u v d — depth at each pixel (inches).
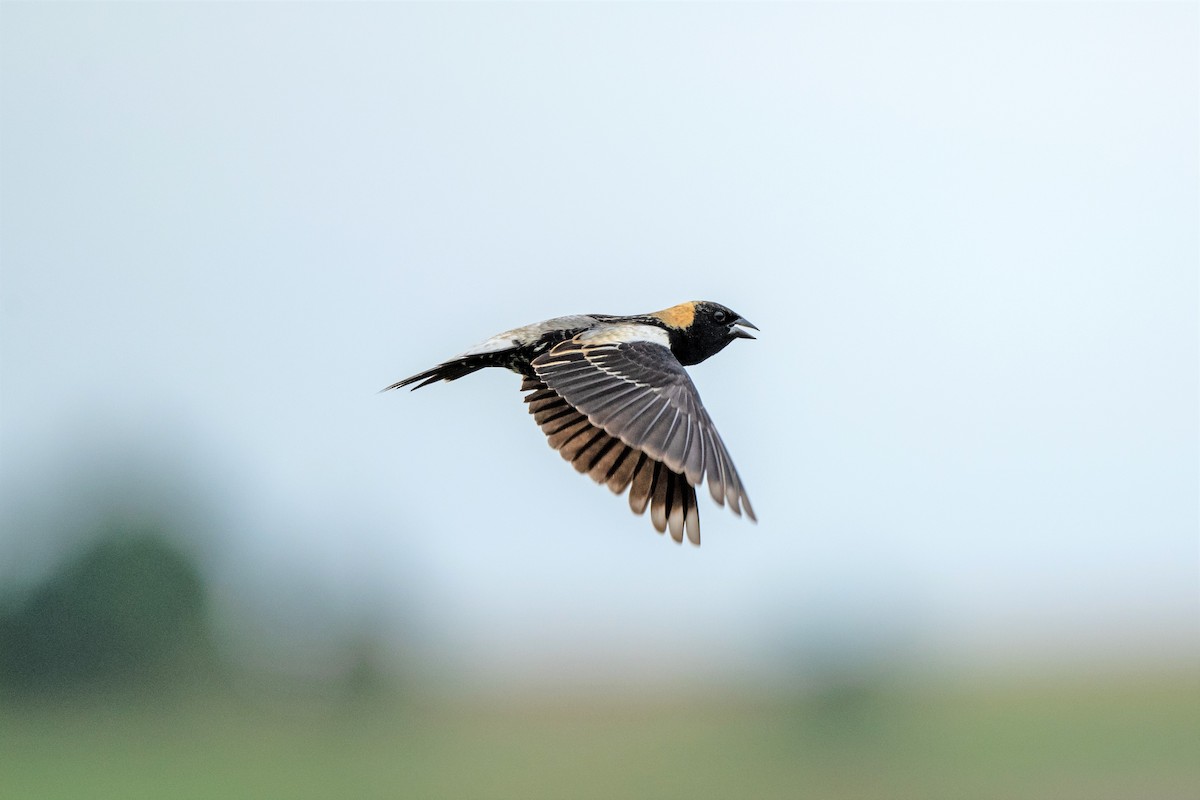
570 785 1675.7
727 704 2502.5
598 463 285.3
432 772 1755.7
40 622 1936.5
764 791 1624.0
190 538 1990.7
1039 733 1979.6
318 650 2050.9
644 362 289.7
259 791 1526.8
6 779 1563.7
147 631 1955.0
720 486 260.7
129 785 1534.2
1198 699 2273.6
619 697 2669.8
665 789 1643.7
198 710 1980.8
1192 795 1465.3
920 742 1877.5
